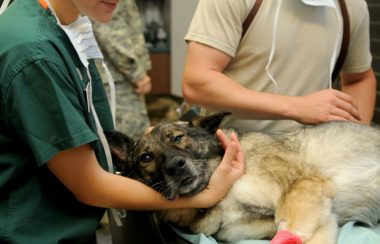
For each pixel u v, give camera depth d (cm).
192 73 162
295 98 156
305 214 130
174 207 130
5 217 108
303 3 160
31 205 111
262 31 160
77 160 107
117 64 296
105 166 133
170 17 440
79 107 111
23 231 109
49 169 112
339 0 168
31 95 101
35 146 102
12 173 109
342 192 149
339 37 170
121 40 289
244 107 154
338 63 179
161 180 141
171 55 451
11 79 101
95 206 123
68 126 102
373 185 152
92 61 142
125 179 121
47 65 102
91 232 120
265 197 139
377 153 159
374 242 124
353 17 171
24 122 101
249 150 151
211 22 159
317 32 164
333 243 129
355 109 165
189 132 156
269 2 158
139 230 139
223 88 156
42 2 115
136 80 309
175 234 146
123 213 146
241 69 171
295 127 179
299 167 146
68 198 119
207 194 133
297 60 167
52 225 114
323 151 156
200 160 147
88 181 111
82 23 125
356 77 196
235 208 143
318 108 155
